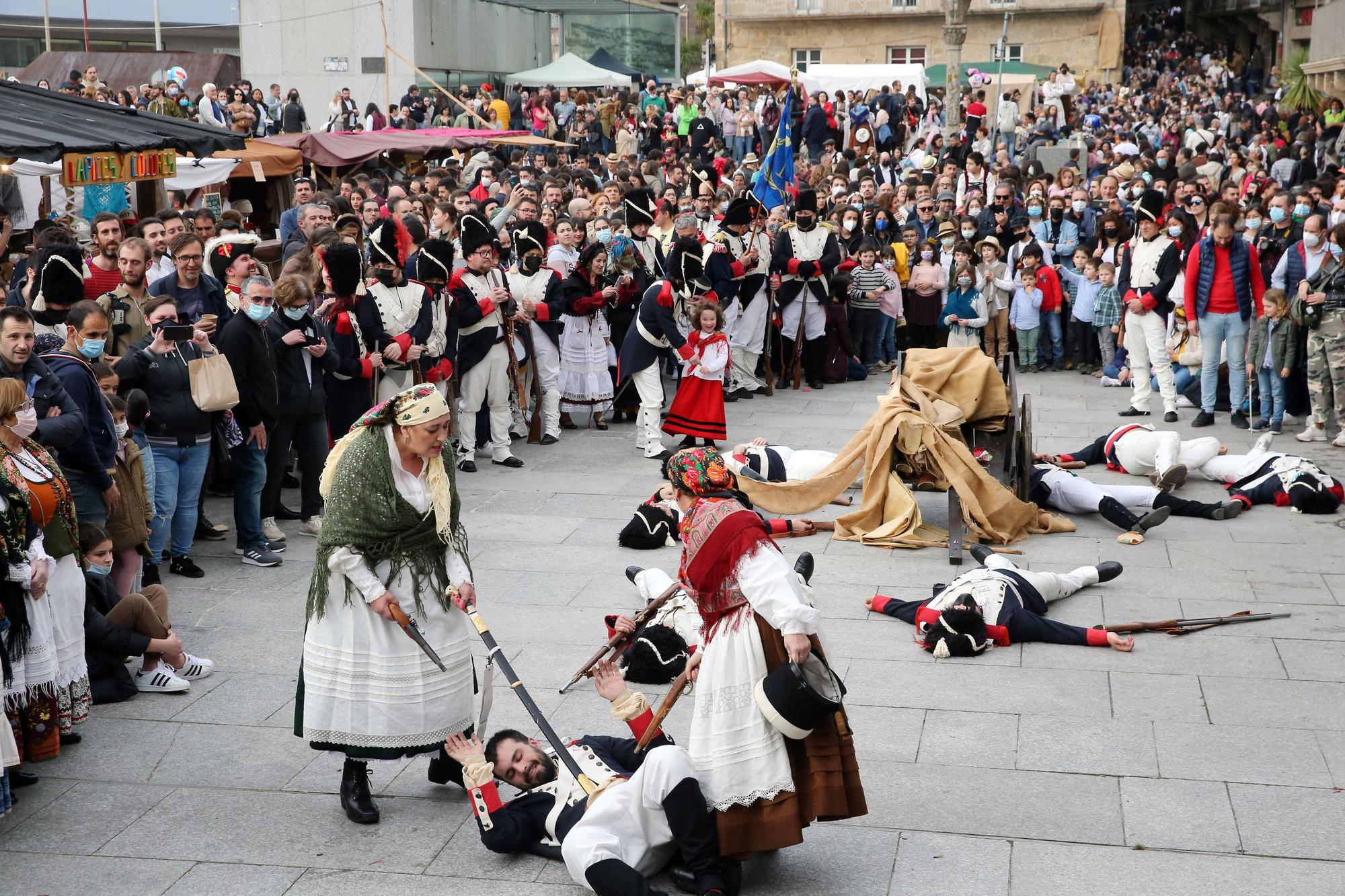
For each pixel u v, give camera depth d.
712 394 10.97
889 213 15.88
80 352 6.84
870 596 7.72
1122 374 13.84
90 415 6.60
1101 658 6.69
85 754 5.70
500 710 6.03
